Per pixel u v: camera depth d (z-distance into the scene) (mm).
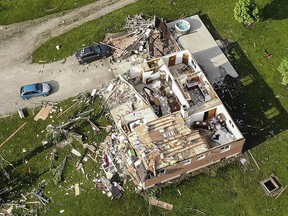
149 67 46594
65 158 42844
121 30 52500
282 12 53094
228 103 45969
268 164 41844
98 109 46188
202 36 51312
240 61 49250
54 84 48500
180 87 44312
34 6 56281
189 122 42781
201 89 44688
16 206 40188
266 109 45469
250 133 43781
